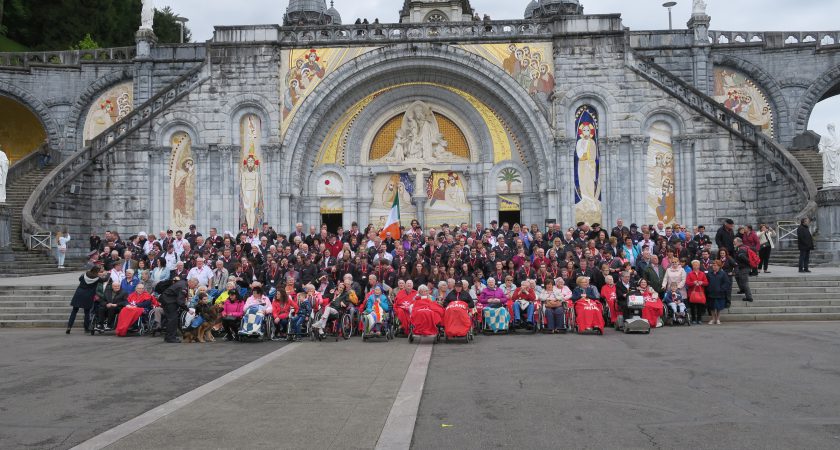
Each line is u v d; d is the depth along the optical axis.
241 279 17.42
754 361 11.73
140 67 36.25
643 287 16.89
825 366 11.20
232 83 30.78
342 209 32.16
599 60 30.30
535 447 6.91
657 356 12.48
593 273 17.80
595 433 7.40
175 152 30.81
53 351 14.02
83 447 7.02
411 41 30.66
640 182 29.89
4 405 8.98
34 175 33.09
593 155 30.34
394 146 32.66
